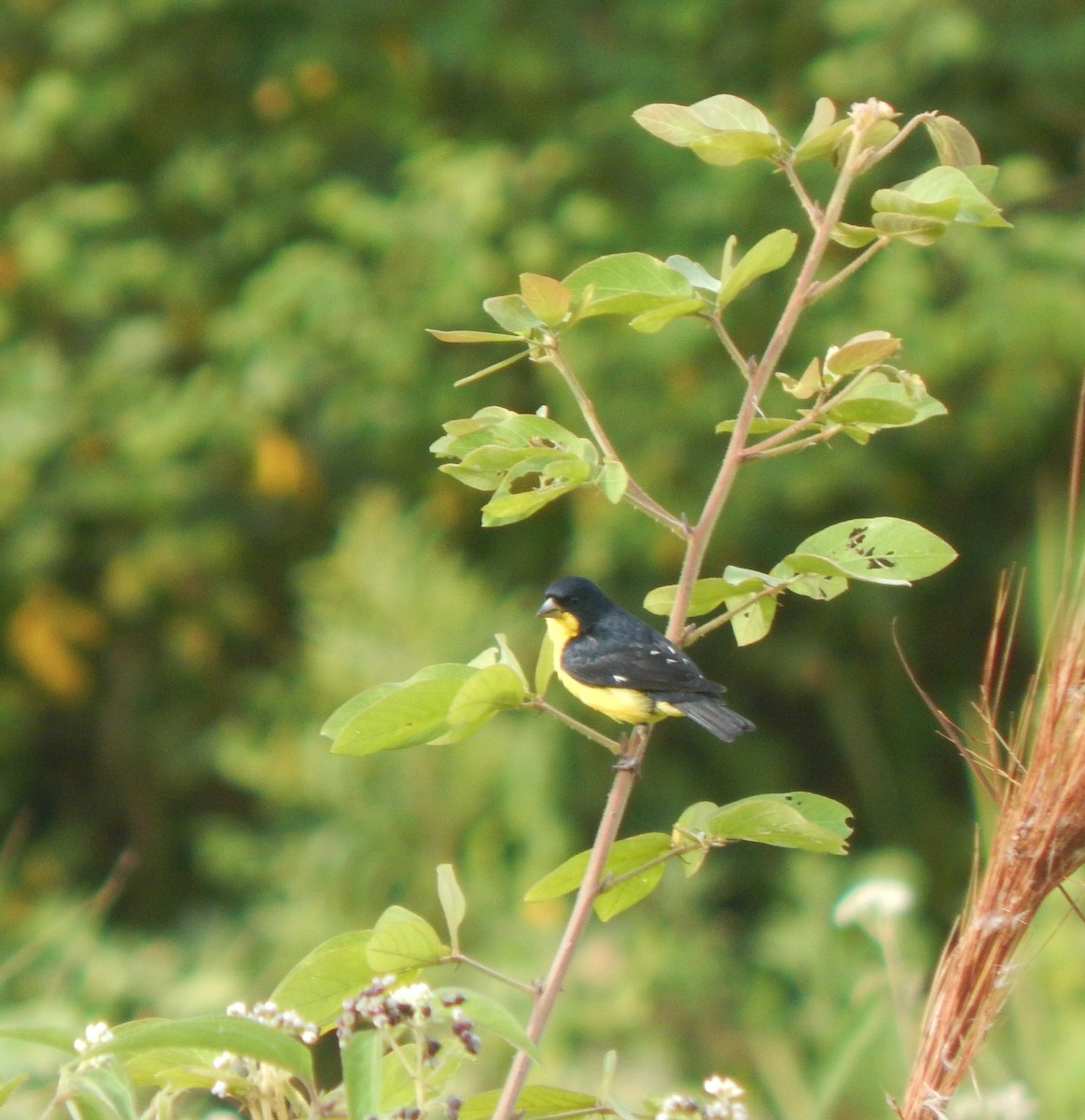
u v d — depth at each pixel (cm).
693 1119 316
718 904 1399
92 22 1448
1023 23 1455
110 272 1443
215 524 1472
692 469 1404
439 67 1500
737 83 1496
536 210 1412
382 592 1120
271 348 1394
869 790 1512
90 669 1543
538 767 1067
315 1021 329
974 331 1370
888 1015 653
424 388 1430
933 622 1571
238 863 1161
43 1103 502
